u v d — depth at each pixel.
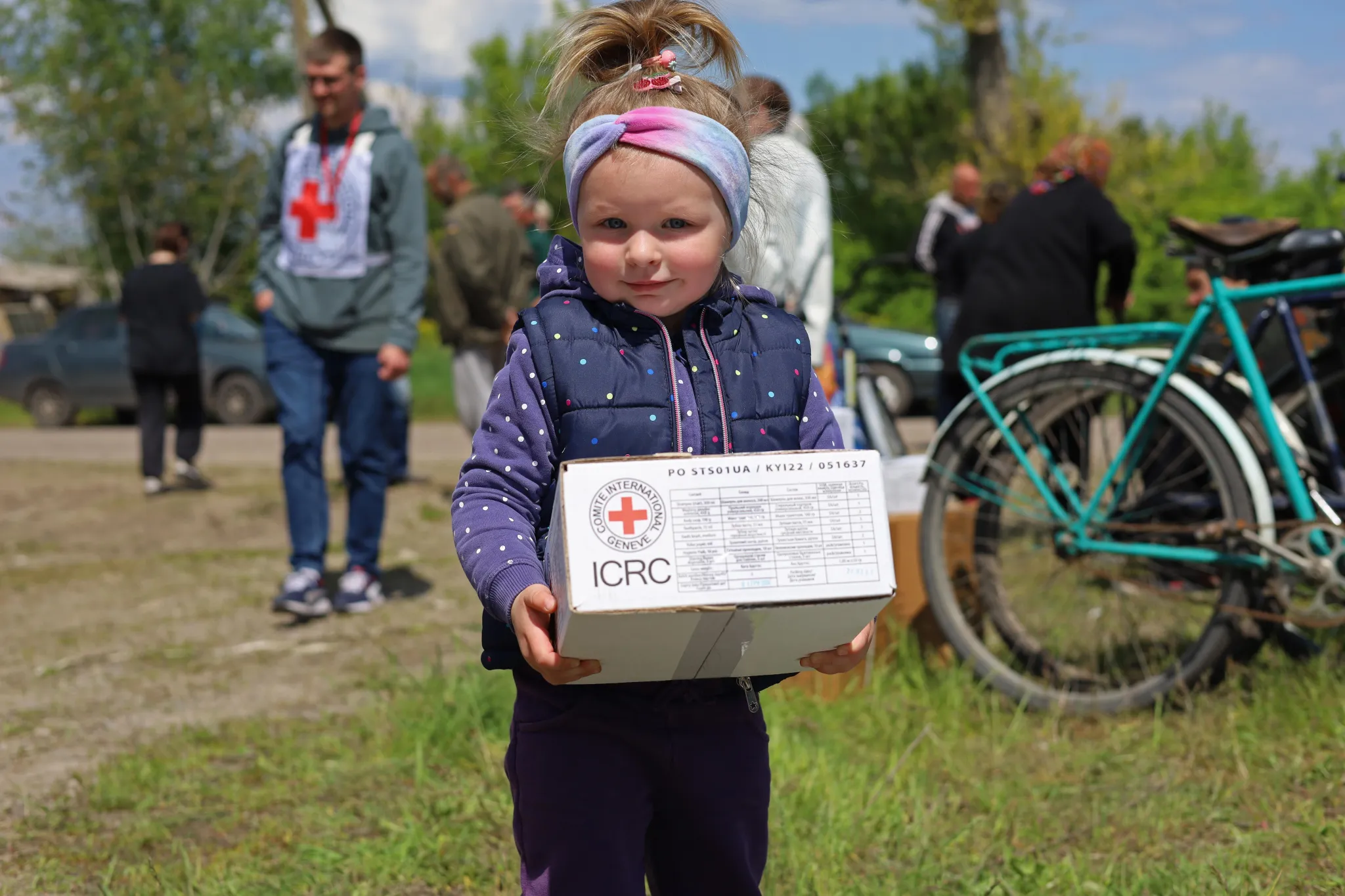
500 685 3.65
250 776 3.31
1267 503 3.29
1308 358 3.54
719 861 1.73
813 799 2.84
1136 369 3.52
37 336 17.48
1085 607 3.80
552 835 1.67
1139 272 20.00
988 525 3.83
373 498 5.25
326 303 4.95
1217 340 3.61
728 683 1.72
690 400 1.68
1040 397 3.70
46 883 2.70
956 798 2.95
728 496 1.42
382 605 5.37
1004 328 4.97
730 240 1.69
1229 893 2.34
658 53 1.79
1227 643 3.35
